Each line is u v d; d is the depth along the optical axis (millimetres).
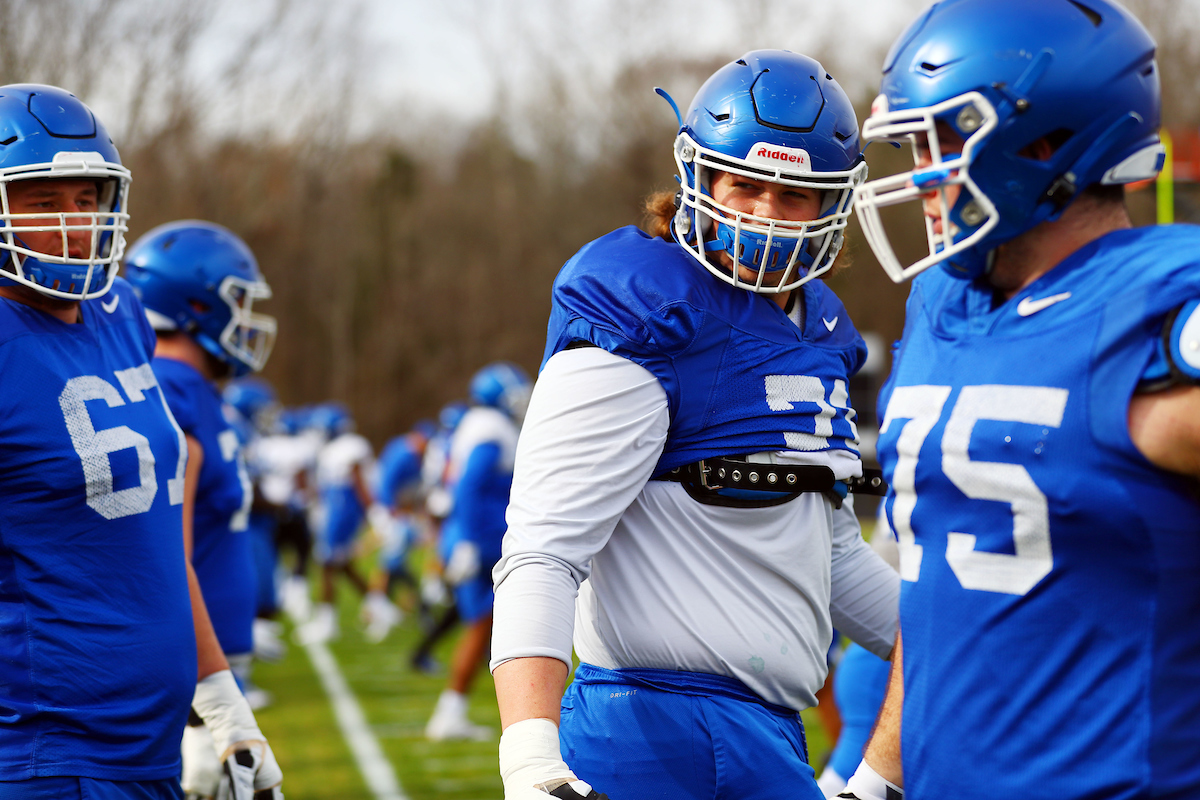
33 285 8648
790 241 7355
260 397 36094
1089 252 6008
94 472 8664
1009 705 5930
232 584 13164
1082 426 5656
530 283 121500
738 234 7297
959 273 6457
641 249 7574
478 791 19016
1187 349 5324
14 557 8500
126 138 58406
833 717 16719
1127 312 5574
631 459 7141
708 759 7336
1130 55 5977
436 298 128500
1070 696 5773
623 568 7527
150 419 9391
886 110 6293
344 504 37594
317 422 59312
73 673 8508
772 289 7469
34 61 46312
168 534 9320
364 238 128375
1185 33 52219
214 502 12820
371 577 54000
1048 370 5812
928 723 6277
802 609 7719
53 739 8422
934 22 6152
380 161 129875
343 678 29562
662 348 7180
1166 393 5430
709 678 7438
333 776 19953
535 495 7086
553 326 7562
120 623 8750
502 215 123062
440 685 28531
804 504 7719
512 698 6641
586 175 105125
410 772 20203
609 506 7098
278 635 37812
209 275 12789
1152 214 37500
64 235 8711
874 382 58531
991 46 5902
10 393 8453
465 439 23156
